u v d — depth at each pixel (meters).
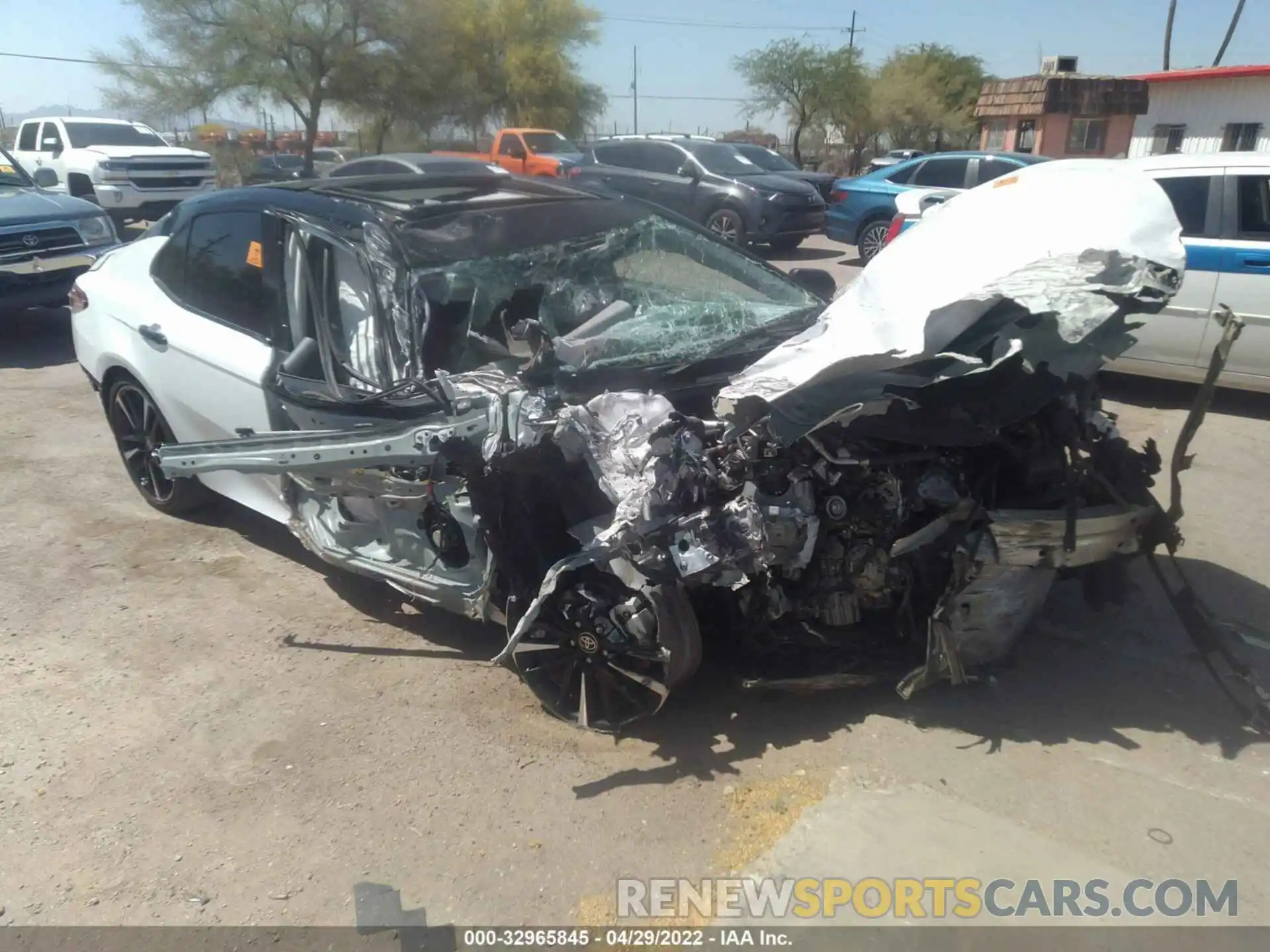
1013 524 3.20
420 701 3.72
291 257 4.25
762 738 3.43
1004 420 3.04
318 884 2.85
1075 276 3.12
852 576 3.27
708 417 3.54
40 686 3.83
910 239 3.86
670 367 3.78
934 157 14.00
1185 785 3.16
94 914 2.76
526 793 3.21
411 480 3.61
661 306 4.33
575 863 2.91
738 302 4.48
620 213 4.58
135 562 4.88
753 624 3.39
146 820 3.11
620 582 3.26
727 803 3.13
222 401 4.47
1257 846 2.90
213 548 5.04
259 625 4.28
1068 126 27.36
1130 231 3.40
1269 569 4.61
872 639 3.48
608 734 3.48
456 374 3.67
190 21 27.47
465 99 35.66
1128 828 2.97
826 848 2.93
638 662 3.35
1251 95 22.98
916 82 45.62
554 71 37.66
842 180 15.03
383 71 29.03
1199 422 3.50
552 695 3.54
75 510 5.48
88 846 3.01
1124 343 3.04
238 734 3.53
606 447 3.15
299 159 29.00
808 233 15.76
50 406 7.38
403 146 32.78
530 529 3.34
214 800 3.20
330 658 4.02
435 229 4.04
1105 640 4.00
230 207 4.69
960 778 3.20
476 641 4.15
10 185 10.52
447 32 31.39
